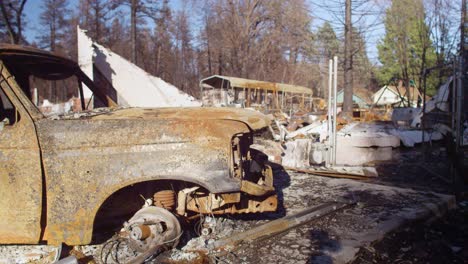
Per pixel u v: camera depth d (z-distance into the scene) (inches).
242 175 157.0
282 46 1466.5
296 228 187.2
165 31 1691.7
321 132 481.7
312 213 203.3
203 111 166.6
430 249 172.2
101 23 1610.5
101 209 163.0
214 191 143.6
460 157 331.9
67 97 1245.1
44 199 144.9
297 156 369.4
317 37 1263.5
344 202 230.5
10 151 144.5
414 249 170.9
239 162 154.0
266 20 1427.2
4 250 155.7
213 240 168.1
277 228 180.4
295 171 343.6
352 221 198.7
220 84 947.3
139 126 148.3
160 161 146.4
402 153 479.8
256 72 1416.1
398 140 464.1
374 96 2033.7
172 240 150.9
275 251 158.6
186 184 159.9
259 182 179.0
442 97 476.7
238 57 1413.6
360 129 476.1
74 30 1626.5
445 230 201.9
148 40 1732.3
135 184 160.7
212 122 150.8
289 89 1024.2
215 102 917.2
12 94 147.1
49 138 145.3
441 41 1080.8
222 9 1419.8
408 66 1418.6
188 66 1728.6
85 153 145.9
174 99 632.4
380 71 1968.5
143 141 147.0
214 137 148.9
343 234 179.3
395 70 1811.0
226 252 155.8
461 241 185.5
